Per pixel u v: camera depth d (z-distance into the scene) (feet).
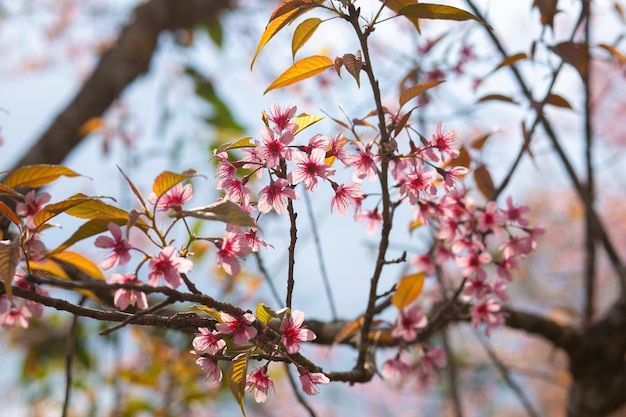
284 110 3.74
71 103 9.98
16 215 3.85
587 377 5.89
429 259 4.62
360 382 4.03
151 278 3.54
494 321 4.41
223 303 3.55
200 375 7.16
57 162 9.68
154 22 10.71
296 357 3.67
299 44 3.95
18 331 8.05
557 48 4.52
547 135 5.97
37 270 4.01
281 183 3.67
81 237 3.67
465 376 11.15
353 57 3.71
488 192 4.61
